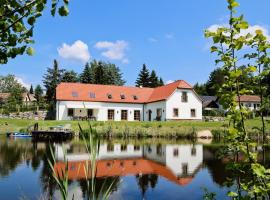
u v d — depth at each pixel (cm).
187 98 4322
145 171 1352
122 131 3412
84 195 902
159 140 3088
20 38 338
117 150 2173
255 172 334
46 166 1412
